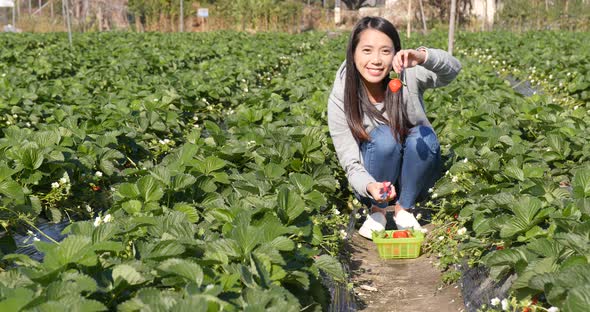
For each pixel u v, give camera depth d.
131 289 3.22
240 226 3.55
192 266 3.12
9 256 3.45
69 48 20.89
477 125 7.03
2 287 2.88
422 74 5.21
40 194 5.69
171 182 4.73
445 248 5.04
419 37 28.44
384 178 5.47
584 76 11.91
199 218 4.67
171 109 9.10
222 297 3.12
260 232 3.53
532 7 41.62
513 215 4.31
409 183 5.42
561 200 4.27
